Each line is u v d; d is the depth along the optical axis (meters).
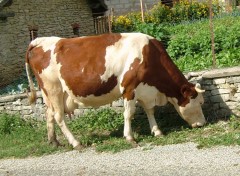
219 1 25.30
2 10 17.59
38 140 11.13
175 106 9.80
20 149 10.55
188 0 26.78
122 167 8.23
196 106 9.60
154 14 24.70
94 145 9.86
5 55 17.86
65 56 9.66
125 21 23.78
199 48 14.71
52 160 9.39
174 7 25.38
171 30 20.12
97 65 9.38
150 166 8.03
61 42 9.85
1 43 17.72
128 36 9.49
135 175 7.74
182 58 14.46
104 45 9.48
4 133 12.24
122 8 29.11
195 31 18.95
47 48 9.90
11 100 12.90
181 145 8.83
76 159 9.16
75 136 10.77
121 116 11.11
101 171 8.21
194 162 7.84
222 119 10.04
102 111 11.44
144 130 10.30
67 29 21.02
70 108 10.03
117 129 10.73
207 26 19.28
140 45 9.35
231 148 8.20
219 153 8.05
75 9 21.59
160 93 9.66
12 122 12.54
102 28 22.81
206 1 27.11
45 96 10.12
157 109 10.68
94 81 9.41
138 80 9.32
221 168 7.40
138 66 9.25
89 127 11.14
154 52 9.42
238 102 9.94
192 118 9.69
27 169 9.09
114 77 9.38
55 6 20.44
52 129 10.26
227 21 19.45
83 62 9.48
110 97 9.64
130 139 9.43
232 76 9.92
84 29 22.16
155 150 8.80
